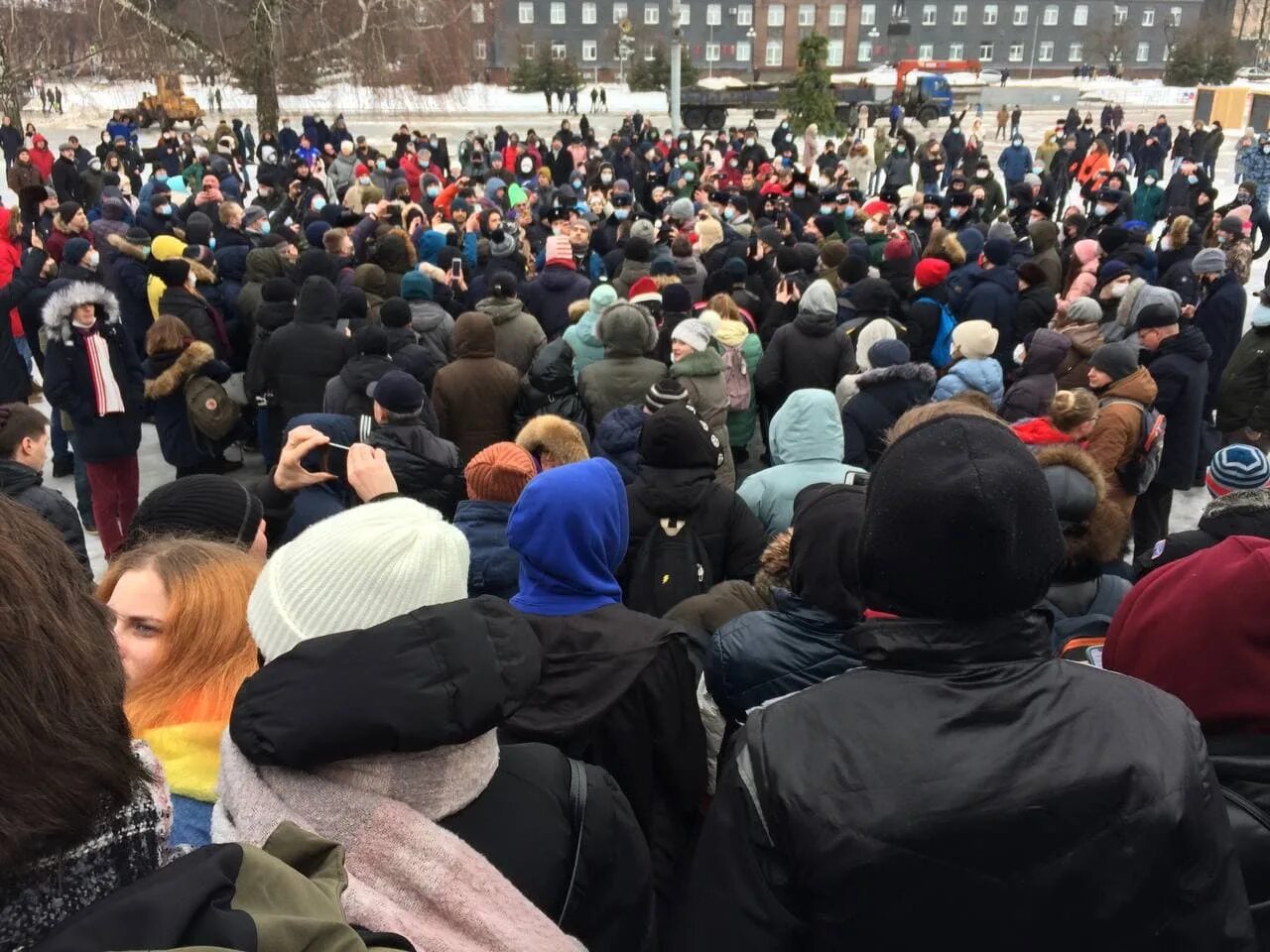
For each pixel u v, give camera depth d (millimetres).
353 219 10898
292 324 6363
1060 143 23406
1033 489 1328
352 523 1412
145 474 7629
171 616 1648
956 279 8281
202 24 25656
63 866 720
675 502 3432
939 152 21781
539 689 2092
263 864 856
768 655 2221
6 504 777
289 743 1118
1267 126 29109
